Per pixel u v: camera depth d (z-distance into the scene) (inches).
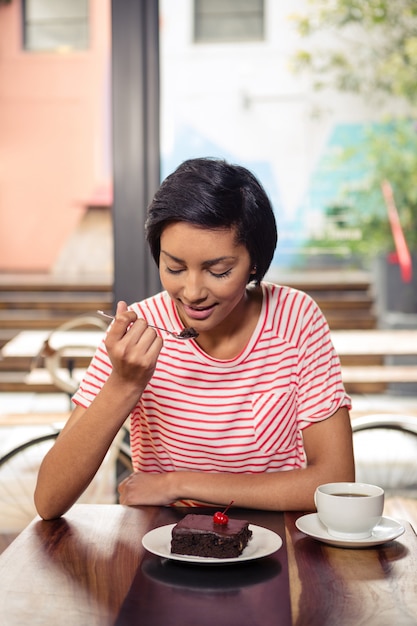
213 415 62.1
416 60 258.8
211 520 49.6
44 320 253.8
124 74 116.5
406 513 108.7
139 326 54.7
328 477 60.2
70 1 293.3
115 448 109.8
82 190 299.3
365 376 164.4
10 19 293.4
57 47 294.7
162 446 64.1
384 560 48.9
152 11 116.0
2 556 49.6
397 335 181.8
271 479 59.3
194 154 279.4
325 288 256.2
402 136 262.5
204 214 51.3
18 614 41.9
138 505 59.5
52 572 47.2
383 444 170.4
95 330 183.0
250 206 52.8
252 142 275.3
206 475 59.7
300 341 63.1
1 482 145.8
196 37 279.6
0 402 195.9
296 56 271.7
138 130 116.9
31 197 299.7
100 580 45.9
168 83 279.9
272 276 258.7
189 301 53.9
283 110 272.1
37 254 301.6
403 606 42.8
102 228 300.2
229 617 41.4
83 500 129.2
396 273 255.8
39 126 297.7
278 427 62.7
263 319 62.5
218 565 47.7
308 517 55.1
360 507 50.3
